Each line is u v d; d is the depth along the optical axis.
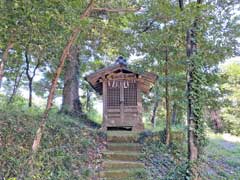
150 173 8.59
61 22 6.52
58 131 9.39
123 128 12.88
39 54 9.23
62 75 15.03
